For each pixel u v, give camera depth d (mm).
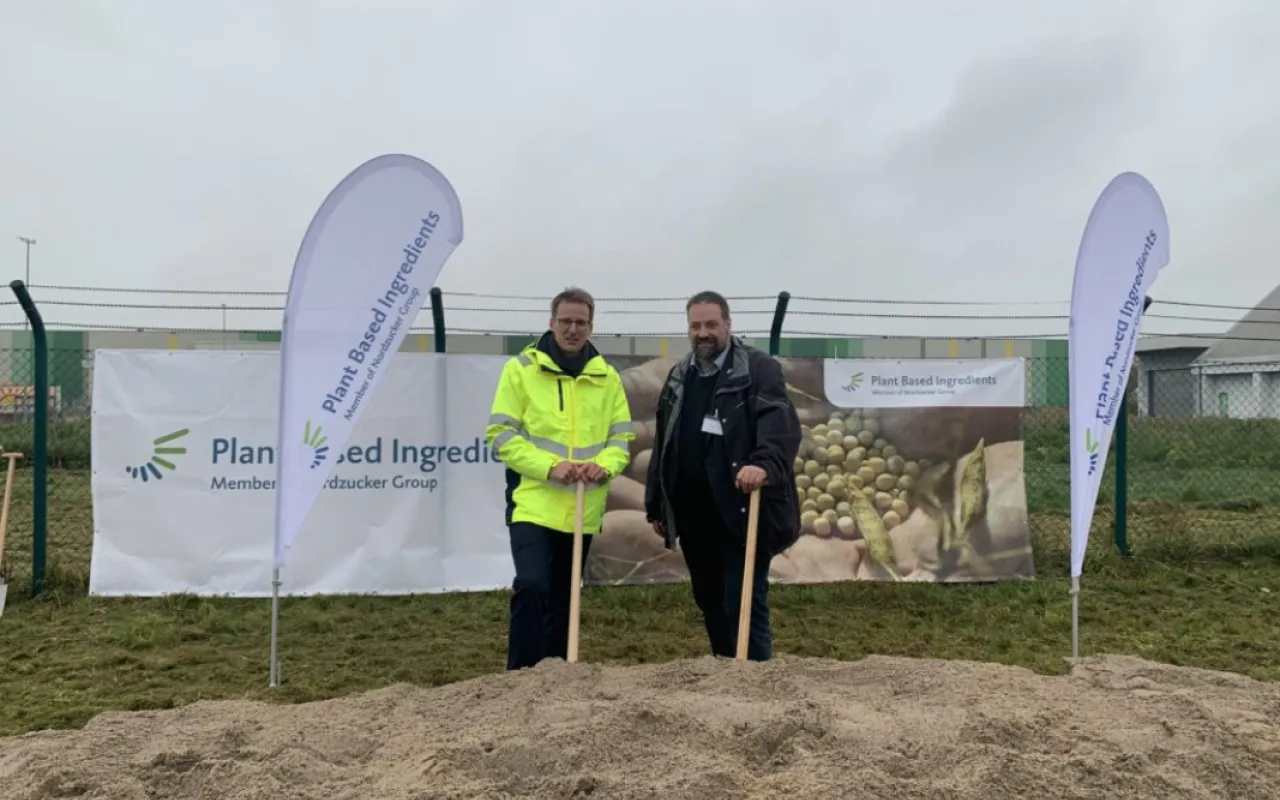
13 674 4902
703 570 4578
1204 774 2689
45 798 2521
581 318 4250
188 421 6305
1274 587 7047
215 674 4934
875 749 2764
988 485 7016
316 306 4414
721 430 4234
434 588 6520
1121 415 7797
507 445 4168
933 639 5738
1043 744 2846
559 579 4469
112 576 6266
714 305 4293
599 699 3188
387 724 3090
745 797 2445
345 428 4465
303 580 6391
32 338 6793
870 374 6914
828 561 6883
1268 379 17234
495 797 2445
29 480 10195
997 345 7094
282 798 2488
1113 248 4711
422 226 4512
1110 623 6059
